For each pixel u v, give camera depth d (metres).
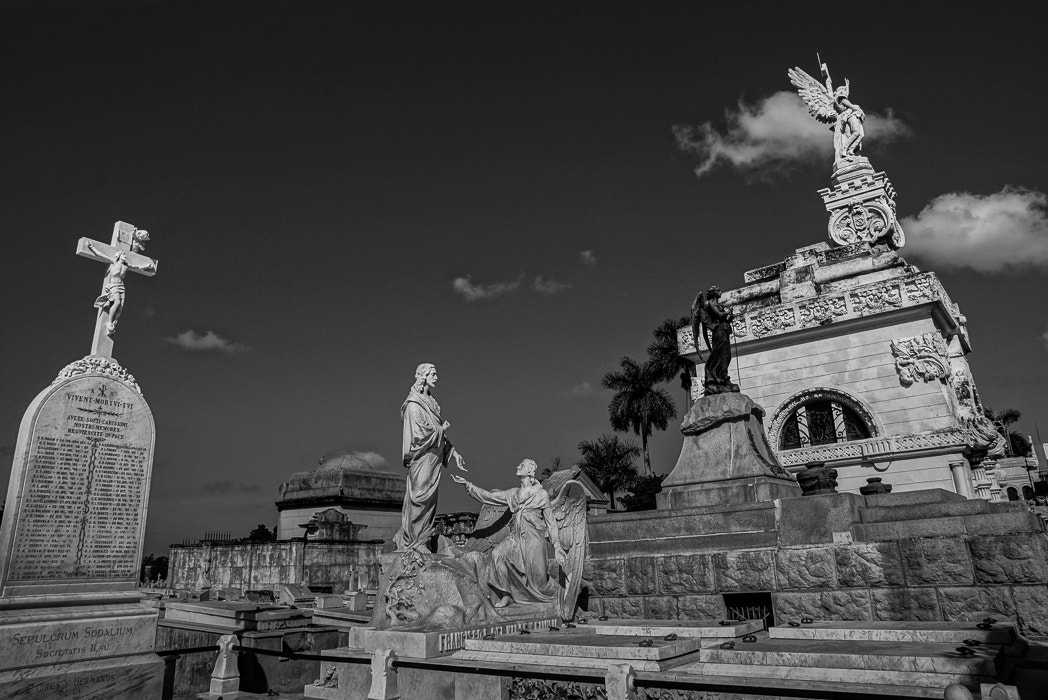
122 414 10.24
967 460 20.58
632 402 55.44
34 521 9.02
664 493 13.37
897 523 9.98
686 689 5.60
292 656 9.09
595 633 9.73
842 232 26.61
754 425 13.66
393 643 9.07
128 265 10.92
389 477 37.66
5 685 7.92
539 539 10.59
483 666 7.98
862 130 27.53
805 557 10.37
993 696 4.70
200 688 11.80
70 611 8.85
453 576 9.91
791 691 5.05
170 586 33.06
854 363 22.12
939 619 9.28
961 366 22.67
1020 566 8.92
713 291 14.53
